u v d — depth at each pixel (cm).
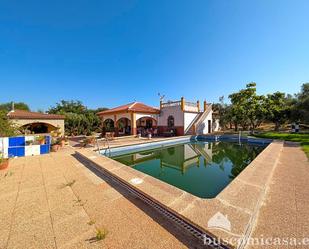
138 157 1197
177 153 1322
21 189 490
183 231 290
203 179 704
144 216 340
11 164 786
